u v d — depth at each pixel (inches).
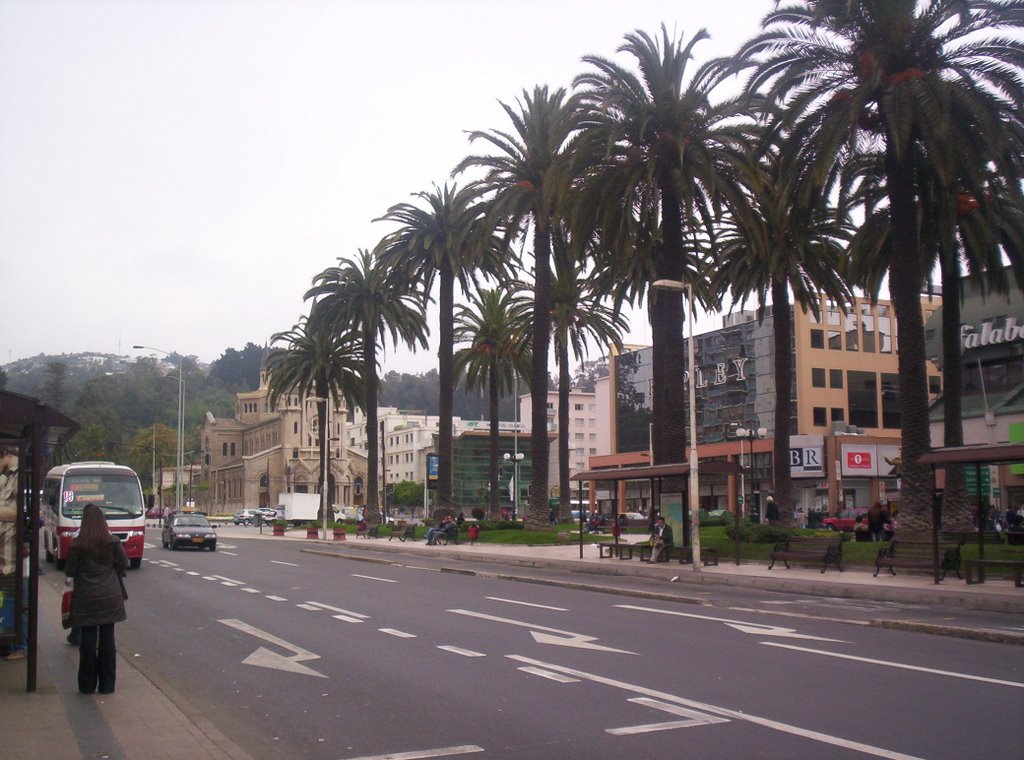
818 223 1439.5
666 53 1262.3
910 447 1069.8
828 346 3120.1
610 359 3964.1
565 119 1330.0
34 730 320.2
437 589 882.1
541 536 1710.1
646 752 293.4
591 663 454.6
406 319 2285.9
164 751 296.0
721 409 3346.5
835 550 1048.2
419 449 5221.5
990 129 944.9
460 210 1676.9
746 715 342.0
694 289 1617.9
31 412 378.0
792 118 1046.4
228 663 470.0
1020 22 984.9
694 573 1048.8
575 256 1334.9
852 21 1027.3
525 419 5831.7
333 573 1095.6
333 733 324.5
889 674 423.8
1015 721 331.3
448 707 360.5
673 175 1213.7
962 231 1191.6
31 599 385.4
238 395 5639.8
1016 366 1815.9
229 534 2898.6
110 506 1146.0
